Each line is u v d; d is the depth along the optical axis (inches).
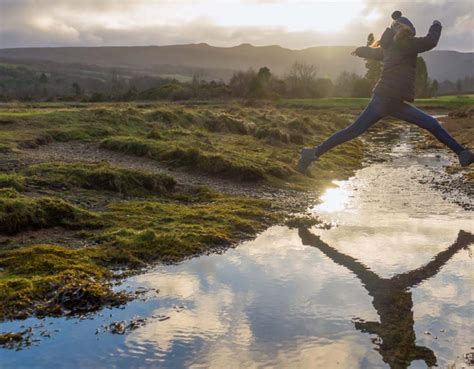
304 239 538.9
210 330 327.3
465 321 339.9
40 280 385.7
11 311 347.3
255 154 1042.7
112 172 695.1
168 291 392.5
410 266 454.3
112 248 475.5
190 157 863.1
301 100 4355.3
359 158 1225.4
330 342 311.3
